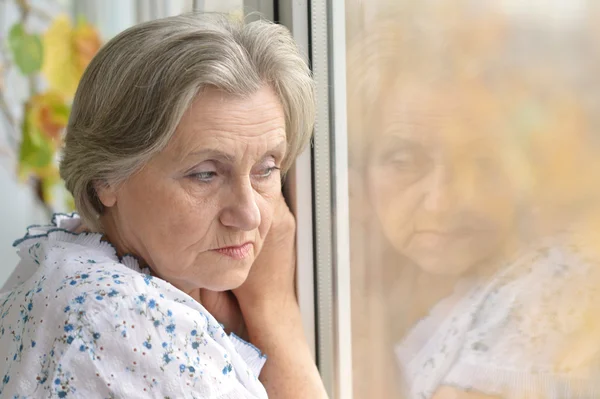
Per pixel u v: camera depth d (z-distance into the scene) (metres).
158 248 0.99
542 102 1.24
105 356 0.88
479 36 1.22
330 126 1.24
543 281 1.28
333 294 1.28
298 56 1.04
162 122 0.92
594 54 1.23
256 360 1.16
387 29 1.22
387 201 1.27
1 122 1.77
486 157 1.25
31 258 1.15
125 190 0.99
